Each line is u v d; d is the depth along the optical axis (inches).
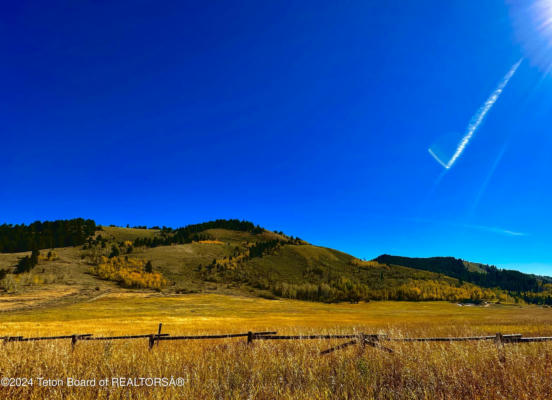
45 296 3786.9
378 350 264.8
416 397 164.7
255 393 172.1
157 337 351.3
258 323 2105.1
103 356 263.6
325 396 165.8
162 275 6117.1
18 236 7780.5
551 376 191.8
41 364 234.7
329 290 6112.2
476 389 175.9
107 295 4188.0
